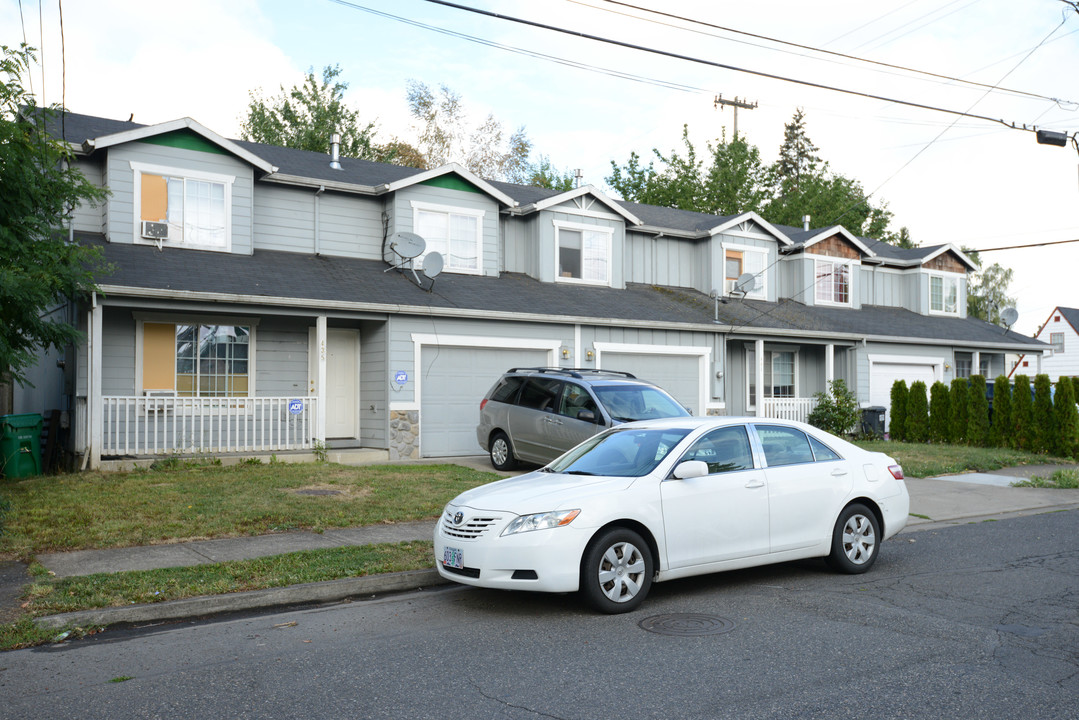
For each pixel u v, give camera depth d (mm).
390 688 4621
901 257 27719
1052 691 4516
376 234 18156
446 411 16188
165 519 9000
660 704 4352
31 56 9453
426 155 38719
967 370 26828
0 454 12367
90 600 6098
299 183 17062
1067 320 50250
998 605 6441
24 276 8922
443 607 6504
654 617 6148
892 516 7891
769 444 7434
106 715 4234
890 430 21453
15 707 4352
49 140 10023
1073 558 8336
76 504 9672
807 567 7988
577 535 6141
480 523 6293
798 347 23422
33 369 15898
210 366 15359
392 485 11711
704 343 19453
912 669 4887
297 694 4531
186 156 15570
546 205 19438
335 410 16531
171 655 5242
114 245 14781
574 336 17531
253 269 15312
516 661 5105
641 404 12273
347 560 7477
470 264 18625
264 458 14344
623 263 21188
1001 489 13258
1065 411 17375
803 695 4465
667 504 6566
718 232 22641
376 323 15953
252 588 6566
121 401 14461
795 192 56281
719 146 41719
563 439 12406
